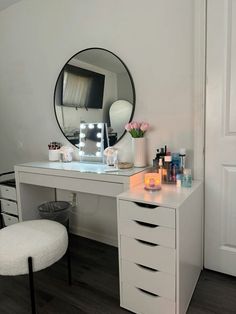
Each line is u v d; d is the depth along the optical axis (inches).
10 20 98.7
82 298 57.9
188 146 65.3
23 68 98.9
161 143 69.2
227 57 57.2
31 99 98.9
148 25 67.1
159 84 67.6
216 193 62.7
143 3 67.1
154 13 65.7
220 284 61.3
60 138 92.2
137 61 70.3
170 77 65.7
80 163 81.5
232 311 52.6
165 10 64.1
